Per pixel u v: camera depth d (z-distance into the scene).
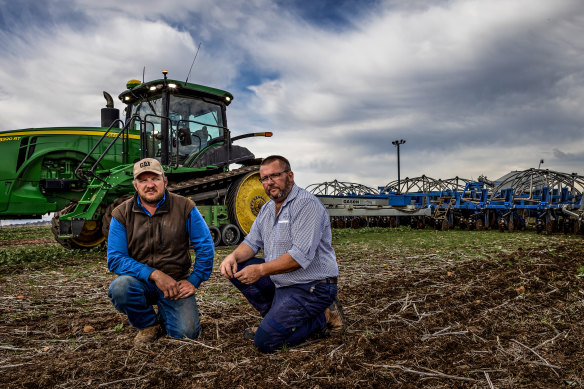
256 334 2.60
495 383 2.13
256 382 2.13
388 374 2.20
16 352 2.70
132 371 2.30
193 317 2.85
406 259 6.71
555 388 2.06
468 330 2.95
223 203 9.05
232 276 2.77
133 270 2.73
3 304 4.04
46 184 7.75
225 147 8.89
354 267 5.93
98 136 8.23
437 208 14.66
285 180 2.64
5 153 7.85
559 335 2.83
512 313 3.39
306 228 2.57
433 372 2.24
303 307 2.60
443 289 4.34
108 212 7.23
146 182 2.76
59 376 2.25
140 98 8.39
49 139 8.03
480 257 6.80
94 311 3.79
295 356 2.47
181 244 2.93
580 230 11.20
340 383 2.08
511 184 13.30
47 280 5.33
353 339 2.74
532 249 7.61
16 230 19.38
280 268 2.53
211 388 2.08
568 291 4.11
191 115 8.40
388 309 3.58
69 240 8.48
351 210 13.52
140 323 2.77
